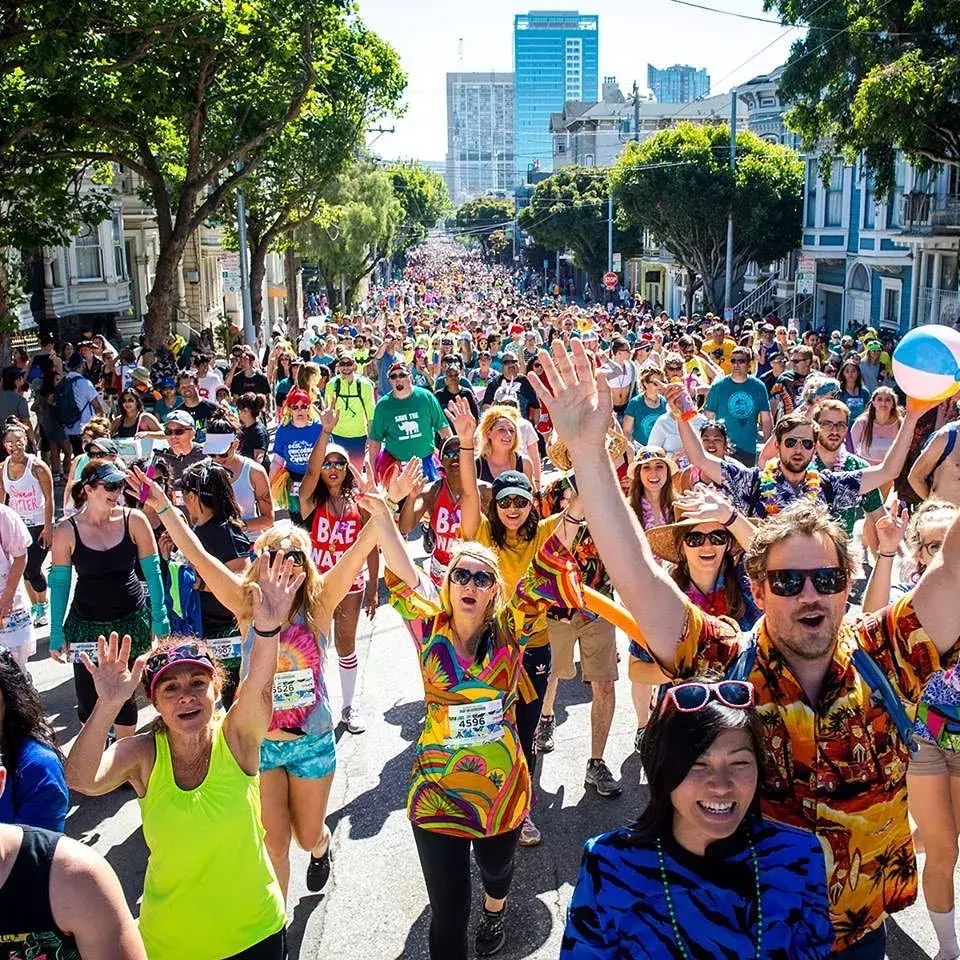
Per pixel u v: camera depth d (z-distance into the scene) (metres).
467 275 125.19
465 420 6.36
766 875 2.51
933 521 4.80
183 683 3.59
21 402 13.41
